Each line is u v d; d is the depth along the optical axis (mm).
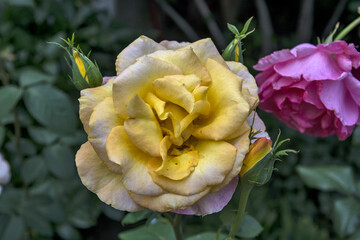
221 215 312
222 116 240
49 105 492
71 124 497
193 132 247
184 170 235
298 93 339
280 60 335
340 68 329
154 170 236
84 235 871
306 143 824
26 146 633
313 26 1083
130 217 336
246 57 1012
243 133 245
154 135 236
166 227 396
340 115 326
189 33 1263
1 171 499
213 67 253
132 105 231
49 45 729
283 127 828
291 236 693
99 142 237
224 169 234
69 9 870
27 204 551
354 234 501
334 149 828
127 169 233
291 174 817
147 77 241
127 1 1281
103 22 938
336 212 516
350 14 966
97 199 732
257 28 1110
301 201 804
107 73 855
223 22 1249
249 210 736
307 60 333
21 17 801
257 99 256
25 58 750
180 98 234
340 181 519
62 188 704
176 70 246
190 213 245
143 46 265
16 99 484
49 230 547
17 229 536
